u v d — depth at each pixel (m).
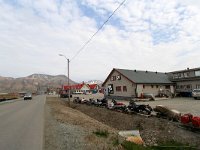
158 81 46.06
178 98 40.97
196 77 42.56
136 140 11.51
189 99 37.00
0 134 11.76
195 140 12.57
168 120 17.34
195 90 36.97
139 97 41.25
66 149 8.63
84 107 34.62
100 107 31.84
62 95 69.94
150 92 44.12
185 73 45.81
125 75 44.88
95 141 10.05
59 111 25.02
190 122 14.60
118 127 19.05
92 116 26.64
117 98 47.56
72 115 21.86
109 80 50.81
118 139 10.49
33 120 17.31
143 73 49.62
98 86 115.88
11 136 11.16
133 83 42.56
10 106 34.88
